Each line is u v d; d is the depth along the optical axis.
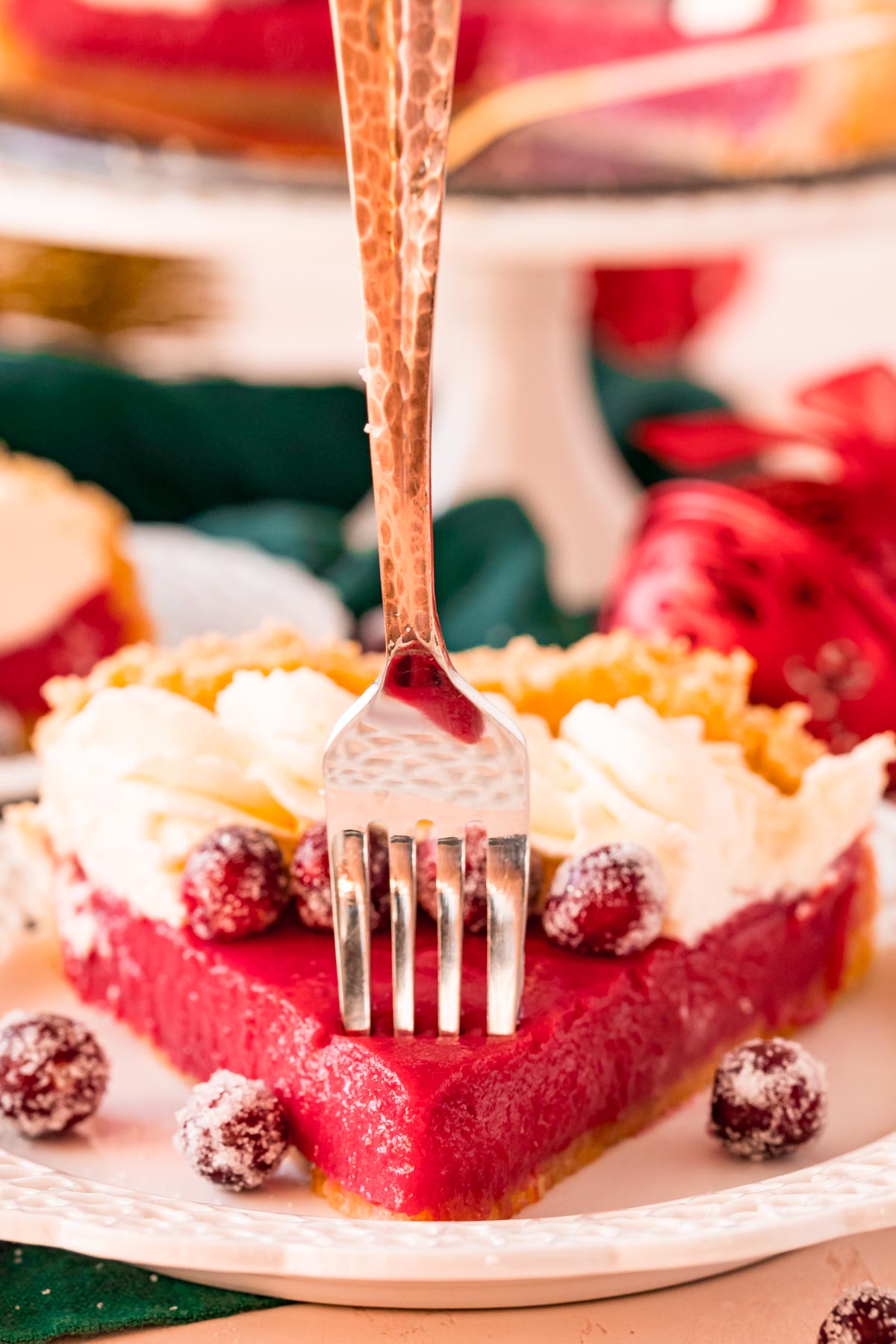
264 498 0.83
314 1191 0.39
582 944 0.41
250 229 0.67
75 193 0.66
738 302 0.92
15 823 0.47
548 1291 0.37
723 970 0.43
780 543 0.54
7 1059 0.40
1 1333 0.36
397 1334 0.37
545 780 0.43
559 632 0.66
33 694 0.63
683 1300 0.37
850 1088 0.42
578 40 0.69
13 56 0.64
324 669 0.46
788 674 0.53
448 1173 0.38
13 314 0.80
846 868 0.45
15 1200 0.37
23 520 0.62
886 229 0.76
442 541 0.71
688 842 0.42
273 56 0.65
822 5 0.69
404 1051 0.39
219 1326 0.37
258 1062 0.40
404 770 0.39
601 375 0.86
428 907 0.42
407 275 0.36
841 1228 0.36
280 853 0.42
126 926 0.44
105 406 0.81
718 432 0.59
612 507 0.74
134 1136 0.41
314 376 0.89
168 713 0.45
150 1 0.64
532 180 0.69
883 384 0.57
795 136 0.69
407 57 0.35
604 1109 0.41
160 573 0.67
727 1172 0.40
